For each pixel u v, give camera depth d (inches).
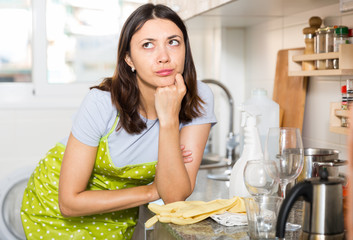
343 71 61.1
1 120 125.6
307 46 72.2
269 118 71.8
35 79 129.0
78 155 59.5
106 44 134.5
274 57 96.0
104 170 64.5
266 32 99.5
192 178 63.1
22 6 130.2
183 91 58.1
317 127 79.0
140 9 57.6
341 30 63.3
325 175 40.2
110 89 60.9
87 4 132.6
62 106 128.0
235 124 114.6
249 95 110.3
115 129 61.1
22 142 126.9
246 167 51.1
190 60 61.8
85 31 133.0
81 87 131.3
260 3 74.5
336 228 39.8
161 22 57.1
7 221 100.8
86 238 66.7
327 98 75.7
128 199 59.5
